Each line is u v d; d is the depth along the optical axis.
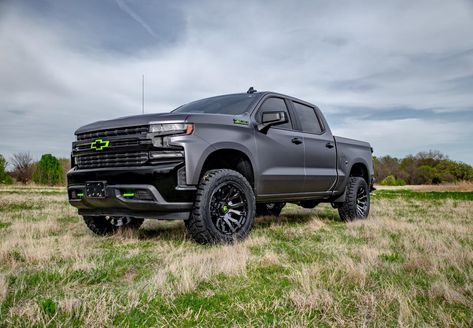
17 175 40.75
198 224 3.83
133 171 3.77
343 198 6.17
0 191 18.41
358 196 6.43
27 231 4.97
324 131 5.93
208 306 2.16
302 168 5.25
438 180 59.22
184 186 3.74
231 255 3.24
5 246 3.75
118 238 4.45
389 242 4.11
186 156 3.74
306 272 2.71
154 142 3.74
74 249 3.65
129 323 1.92
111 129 4.05
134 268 3.01
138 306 2.13
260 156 4.58
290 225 5.66
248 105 4.84
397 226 5.24
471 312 2.02
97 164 4.14
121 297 2.23
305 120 5.71
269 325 1.88
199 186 3.89
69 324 1.89
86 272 2.84
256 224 5.82
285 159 4.96
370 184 6.95
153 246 3.97
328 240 4.27
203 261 3.10
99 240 4.38
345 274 2.68
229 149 4.20
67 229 5.33
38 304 2.09
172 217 3.79
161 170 3.69
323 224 5.63
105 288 2.46
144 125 3.82
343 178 6.02
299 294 2.25
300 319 1.93
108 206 4.14
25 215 7.02
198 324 1.92
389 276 2.69
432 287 2.35
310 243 4.10
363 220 6.11
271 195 4.84
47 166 37.97
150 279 2.59
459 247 3.68
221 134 4.12
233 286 2.51
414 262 3.04
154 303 2.18
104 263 3.12
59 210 8.01
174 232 4.89
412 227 5.12
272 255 3.25
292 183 5.05
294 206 9.31
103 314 1.97
